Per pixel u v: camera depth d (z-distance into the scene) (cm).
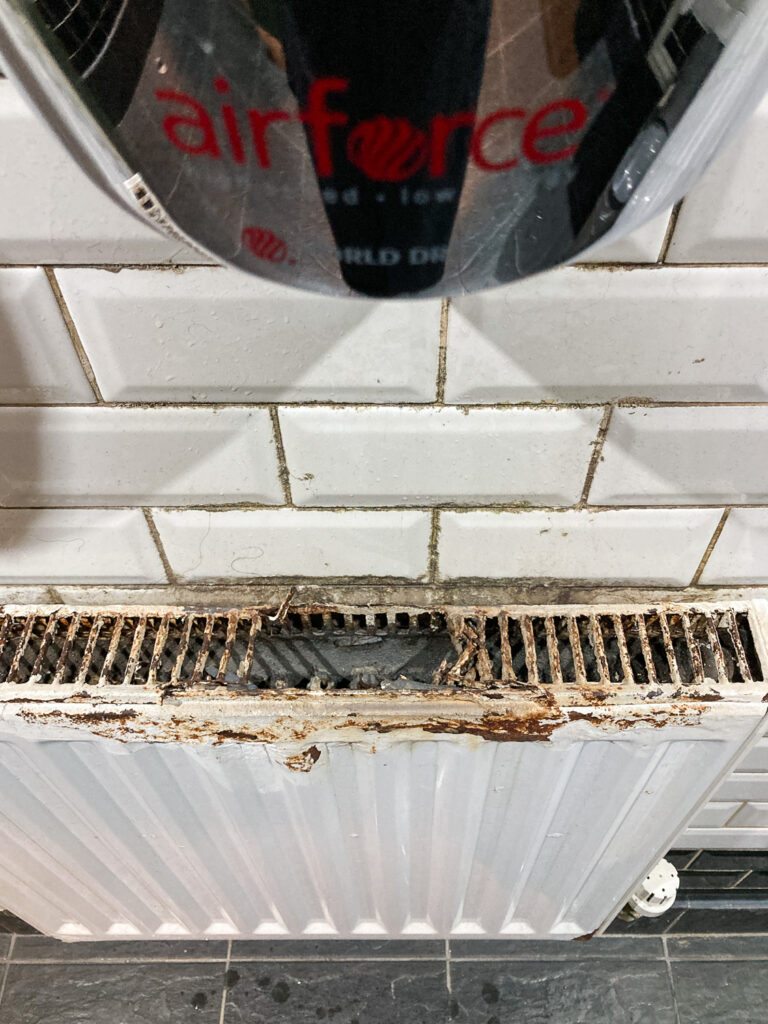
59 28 26
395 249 30
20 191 52
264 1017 135
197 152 28
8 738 75
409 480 73
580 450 70
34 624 83
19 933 142
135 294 58
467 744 75
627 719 72
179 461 72
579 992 137
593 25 24
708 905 141
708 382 64
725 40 26
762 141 49
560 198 29
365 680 81
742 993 137
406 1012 135
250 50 24
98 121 28
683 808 86
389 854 97
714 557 81
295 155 27
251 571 84
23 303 59
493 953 141
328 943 142
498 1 22
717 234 54
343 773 80
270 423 68
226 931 126
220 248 32
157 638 79
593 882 104
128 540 80
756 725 72
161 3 24
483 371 63
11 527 79
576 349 62
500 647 84
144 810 87
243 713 72
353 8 22
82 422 68
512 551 81
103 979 139
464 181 27
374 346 62
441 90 24
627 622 82
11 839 94
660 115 28
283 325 60
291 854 97
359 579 85
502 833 91
